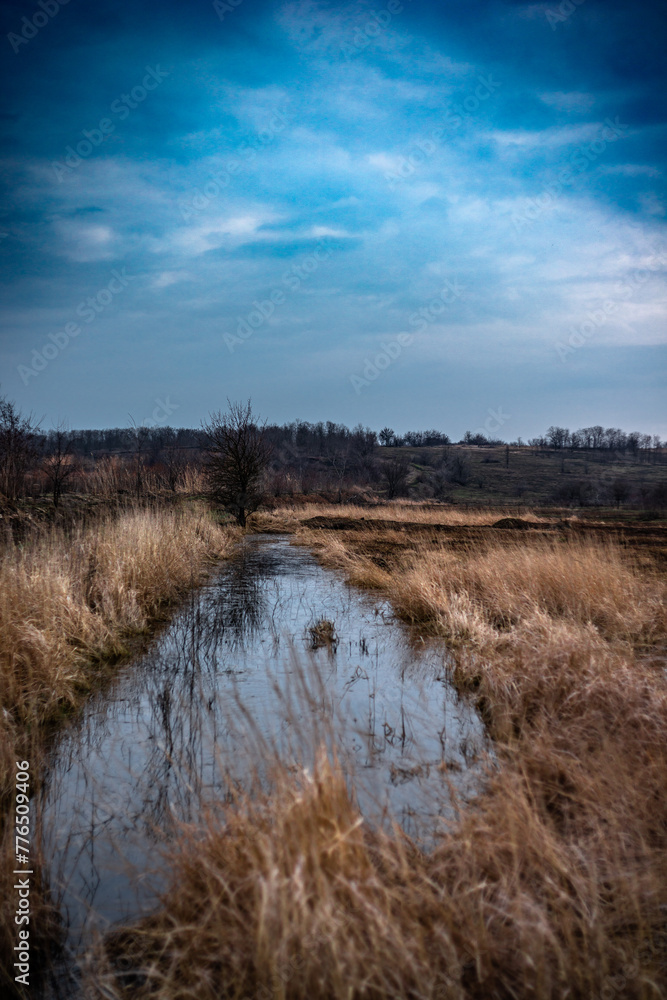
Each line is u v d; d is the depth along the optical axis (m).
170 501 22.05
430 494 61.19
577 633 6.30
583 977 2.30
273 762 3.40
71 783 4.12
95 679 6.25
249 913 2.48
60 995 2.48
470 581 10.17
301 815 2.77
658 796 3.39
